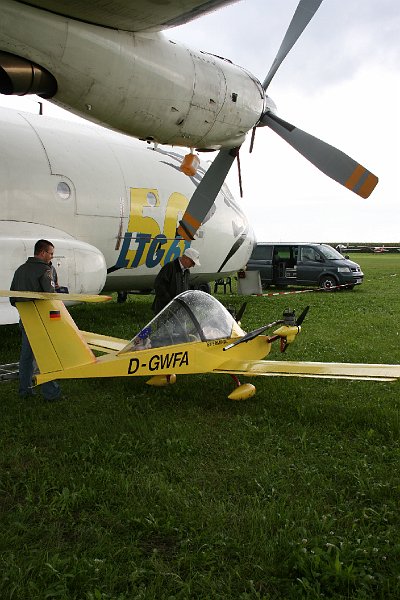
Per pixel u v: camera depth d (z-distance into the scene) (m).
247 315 12.01
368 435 4.53
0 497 3.50
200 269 12.02
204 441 4.45
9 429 4.65
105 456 4.06
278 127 6.90
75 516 3.29
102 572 2.70
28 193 8.20
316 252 20.05
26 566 2.71
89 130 9.94
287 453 4.22
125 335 9.40
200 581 2.63
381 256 58.28
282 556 2.84
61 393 5.80
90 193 9.07
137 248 10.05
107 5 5.06
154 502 3.40
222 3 5.23
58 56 5.32
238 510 3.31
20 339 8.87
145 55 5.71
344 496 3.51
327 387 6.11
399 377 4.73
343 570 2.66
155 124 6.18
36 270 5.16
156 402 5.53
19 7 4.98
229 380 6.40
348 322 10.95
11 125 8.48
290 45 6.76
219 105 6.40
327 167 6.60
